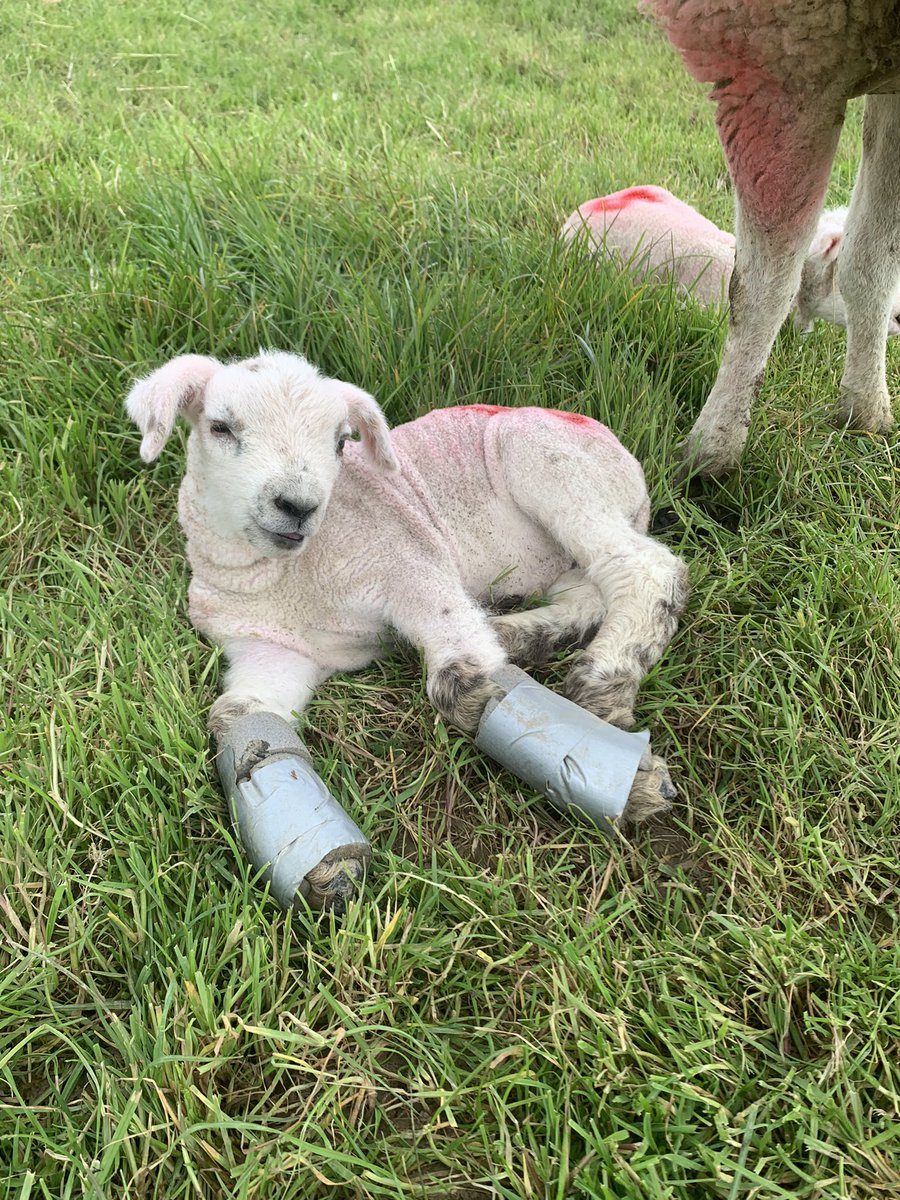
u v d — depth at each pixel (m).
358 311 0.75
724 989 0.41
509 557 0.61
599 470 0.58
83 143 1.13
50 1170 0.34
